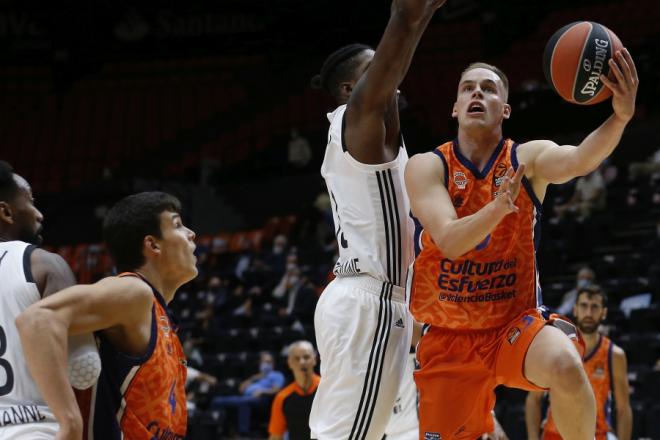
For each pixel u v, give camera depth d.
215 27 24.41
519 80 19.91
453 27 22.28
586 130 15.59
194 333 13.85
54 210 19.77
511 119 16.17
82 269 17.88
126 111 23.48
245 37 24.25
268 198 19.55
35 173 22.08
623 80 2.98
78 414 2.34
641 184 14.29
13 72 24.41
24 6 24.27
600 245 13.07
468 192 3.28
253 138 21.52
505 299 3.29
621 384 6.07
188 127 22.73
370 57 3.72
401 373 3.37
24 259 2.62
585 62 3.02
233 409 11.41
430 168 3.27
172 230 2.83
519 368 3.21
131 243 2.79
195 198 19.92
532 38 21.00
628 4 20.41
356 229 3.39
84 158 22.31
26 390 2.54
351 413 3.29
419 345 3.50
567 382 3.05
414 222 3.34
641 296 11.18
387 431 4.92
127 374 2.57
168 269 2.84
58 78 24.38
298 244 16.14
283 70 23.62
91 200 19.55
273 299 14.24
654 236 12.80
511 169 3.11
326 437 3.30
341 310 3.35
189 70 24.30
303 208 16.69
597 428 6.04
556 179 3.22
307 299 13.23
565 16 20.94
